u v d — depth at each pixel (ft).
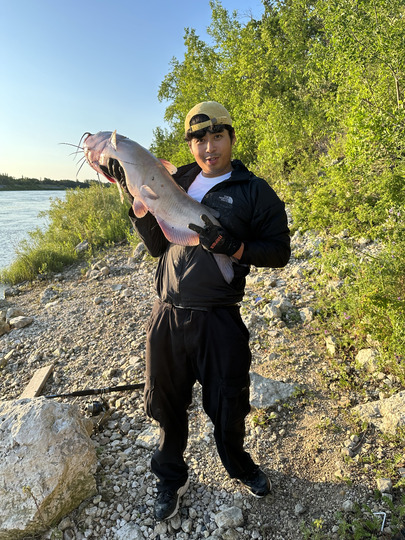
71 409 9.11
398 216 15.26
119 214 36.52
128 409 11.50
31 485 7.79
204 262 6.72
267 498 8.32
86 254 29.45
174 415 7.61
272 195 6.75
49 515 7.92
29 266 27.30
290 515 8.01
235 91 46.03
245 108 39.52
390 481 8.08
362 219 18.08
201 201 7.02
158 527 8.03
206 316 6.82
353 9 17.02
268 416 10.27
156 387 7.35
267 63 42.86
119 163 6.68
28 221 61.05
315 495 8.27
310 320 13.97
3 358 15.79
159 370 7.25
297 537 7.60
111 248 30.71
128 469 9.37
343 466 8.69
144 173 6.50
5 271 27.91
